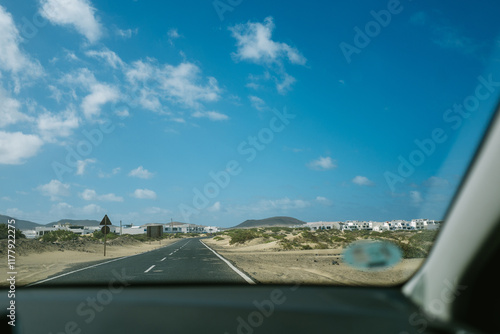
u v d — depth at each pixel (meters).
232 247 44.75
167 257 21.84
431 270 2.42
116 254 30.22
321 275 11.10
